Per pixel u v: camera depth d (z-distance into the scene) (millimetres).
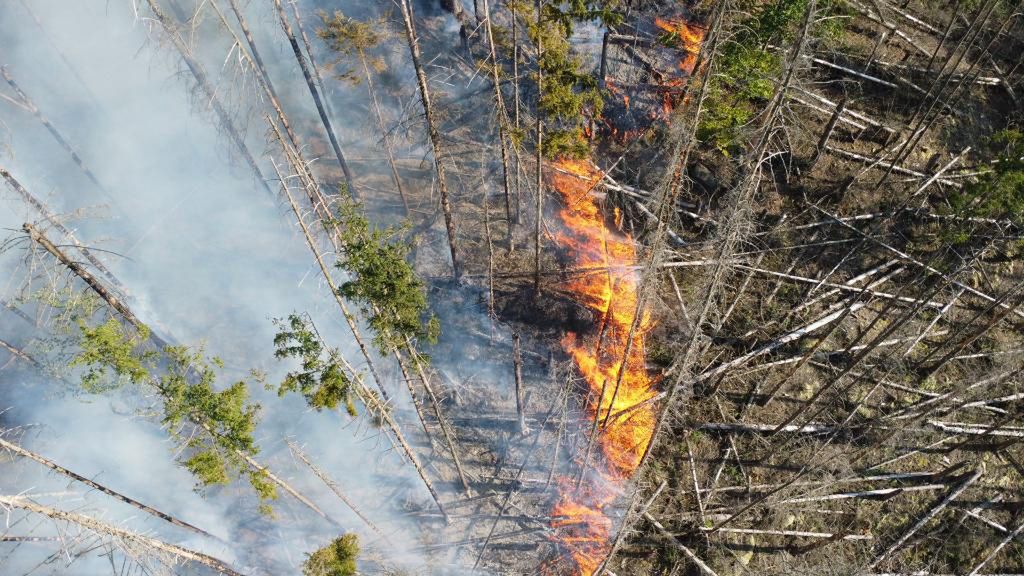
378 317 17172
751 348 27297
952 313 28766
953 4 36188
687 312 26344
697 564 22797
